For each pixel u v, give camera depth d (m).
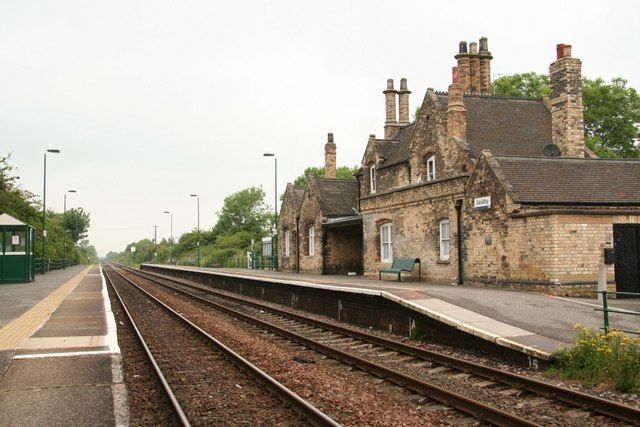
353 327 16.56
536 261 17.23
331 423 6.67
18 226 31.78
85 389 8.16
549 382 9.35
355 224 30.33
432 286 19.48
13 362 9.77
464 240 20.69
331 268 33.81
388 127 34.22
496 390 9.05
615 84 42.19
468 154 21.80
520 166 19.34
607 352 9.39
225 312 20.92
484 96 26.34
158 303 23.16
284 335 14.83
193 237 96.25
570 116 22.42
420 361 11.40
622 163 20.41
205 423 7.27
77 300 21.00
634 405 8.06
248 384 9.32
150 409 7.89
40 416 7.00
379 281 23.75
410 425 7.17
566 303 14.70
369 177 31.38
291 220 39.00
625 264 17.39
